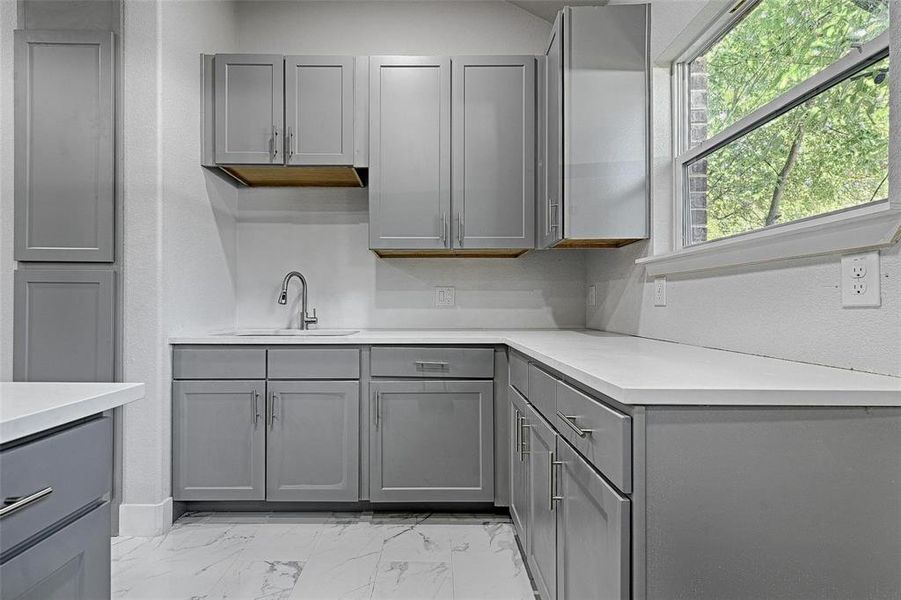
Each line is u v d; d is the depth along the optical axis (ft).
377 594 6.45
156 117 8.04
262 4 10.80
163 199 8.16
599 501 3.84
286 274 10.78
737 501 3.40
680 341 6.91
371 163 9.41
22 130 7.97
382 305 10.82
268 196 10.79
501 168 9.45
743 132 6.03
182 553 7.52
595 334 8.93
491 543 7.89
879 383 3.59
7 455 2.73
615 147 7.97
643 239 8.04
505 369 8.79
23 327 7.93
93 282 7.97
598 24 7.98
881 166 4.09
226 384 8.64
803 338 4.72
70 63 7.98
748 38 6.08
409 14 10.79
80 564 3.28
